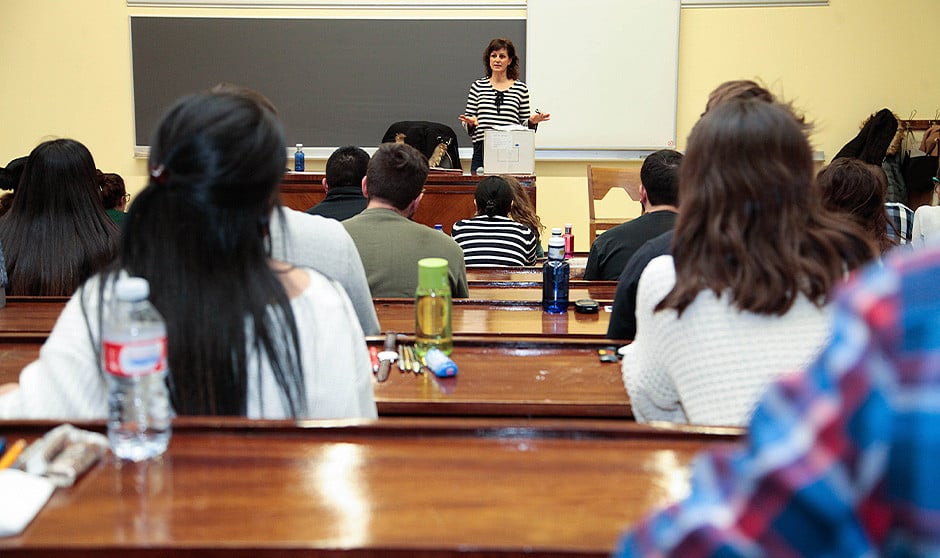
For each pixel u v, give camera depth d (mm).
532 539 825
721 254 1289
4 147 6523
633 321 1916
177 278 1098
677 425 1092
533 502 905
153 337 1017
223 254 1105
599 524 859
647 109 6211
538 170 6395
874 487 419
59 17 6363
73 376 1110
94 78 6430
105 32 6371
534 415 1570
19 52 6414
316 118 6395
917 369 405
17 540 821
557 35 6164
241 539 821
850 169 2459
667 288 1370
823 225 1333
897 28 6141
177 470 970
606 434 1077
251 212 1115
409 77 6324
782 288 1268
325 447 1035
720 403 1295
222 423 1065
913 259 438
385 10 6242
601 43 6152
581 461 1012
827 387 441
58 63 6418
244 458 1005
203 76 6352
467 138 6402
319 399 1164
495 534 834
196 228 1095
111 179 3373
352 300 1959
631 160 6309
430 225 4605
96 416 1123
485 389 1639
